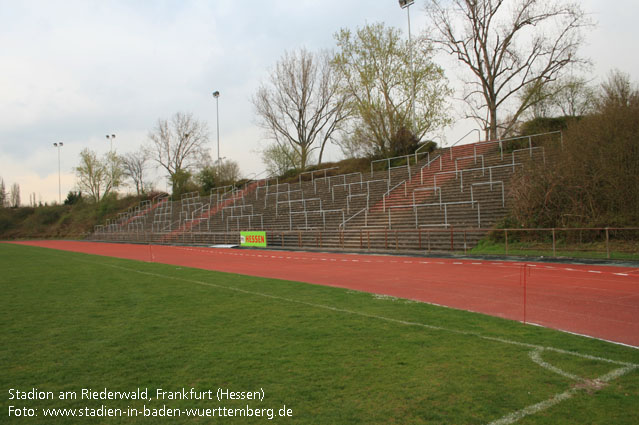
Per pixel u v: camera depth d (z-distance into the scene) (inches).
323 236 1135.6
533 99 1402.6
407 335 262.5
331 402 170.1
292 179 1919.3
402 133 1539.1
